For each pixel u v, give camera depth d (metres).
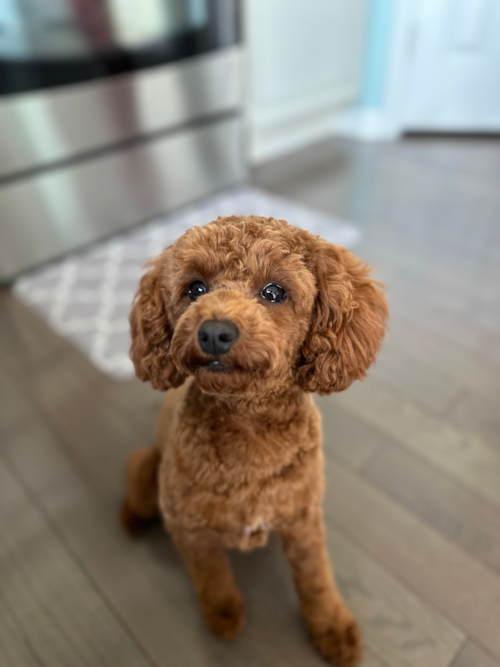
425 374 1.51
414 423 1.36
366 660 0.90
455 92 3.29
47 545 1.11
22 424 1.40
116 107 2.05
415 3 2.96
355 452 1.28
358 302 0.73
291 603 1.00
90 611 1.00
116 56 1.94
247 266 0.64
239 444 0.74
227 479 0.74
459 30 3.02
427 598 0.99
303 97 3.07
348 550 1.07
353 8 2.99
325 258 0.70
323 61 3.02
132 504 1.07
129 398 1.47
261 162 3.14
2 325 1.79
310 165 3.06
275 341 0.62
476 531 1.10
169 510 0.82
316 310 0.71
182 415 0.80
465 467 1.23
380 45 3.20
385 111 3.38
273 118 2.99
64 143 1.97
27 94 1.79
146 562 1.08
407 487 1.19
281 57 2.77
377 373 1.52
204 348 0.59
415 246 2.16
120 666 0.92
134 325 0.80
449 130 3.45
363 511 1.14
